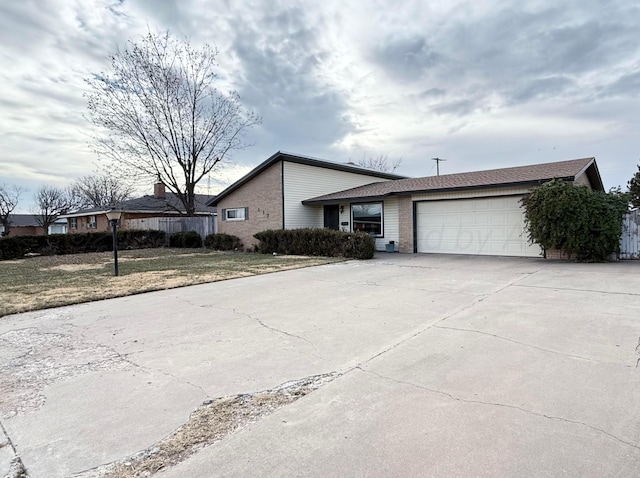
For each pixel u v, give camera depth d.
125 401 3.06
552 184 10.49
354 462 2.15
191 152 23.48
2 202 37.19
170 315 5.85
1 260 15.70
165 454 2.32
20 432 2.64
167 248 20.52
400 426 2.52
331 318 5.34
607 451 2.17
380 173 21.06
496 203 12.55
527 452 2.18
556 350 3.79
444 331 4.53
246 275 9.75
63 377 3.60
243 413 2.79
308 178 17.48
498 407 2.72
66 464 2.26
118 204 27.52
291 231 15.31
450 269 9.79
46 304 6.78
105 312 6.19
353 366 3.59
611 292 6.29
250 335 4.69
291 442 2.38
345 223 17.03
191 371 3.63
